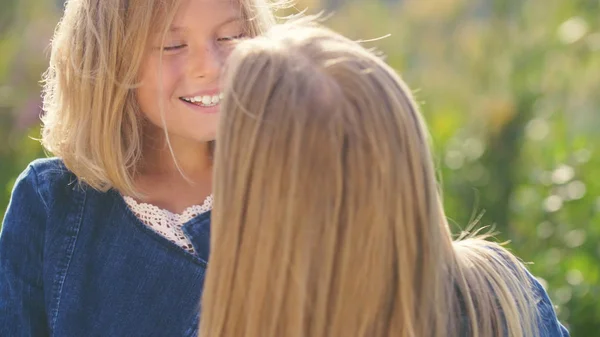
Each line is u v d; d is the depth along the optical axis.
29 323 1.77
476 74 4.98
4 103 4.58
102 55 1.71
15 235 1.79
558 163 3.87
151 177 1.85
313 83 1.12
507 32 4.87
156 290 1.72
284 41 1.20
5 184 4.35
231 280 1.15
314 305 1.12
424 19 5.55
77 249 1.75
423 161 1.14
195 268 1.72
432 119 4.80
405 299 1.12
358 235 1.11
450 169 4.25
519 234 3.79
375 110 1.12
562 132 4.23
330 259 1.11
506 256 1.33
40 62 4.86
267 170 1.11
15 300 1.77
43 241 1.78
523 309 1.24
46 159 1.87
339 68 1.14
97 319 1.71
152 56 1.72
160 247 1.73
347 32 5.67
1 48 4.81
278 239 1.12
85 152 1.75
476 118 4.65
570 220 3.56
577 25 4.55
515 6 4.84
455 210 4.11
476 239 1.40
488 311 1.20
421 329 1.13
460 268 1.21
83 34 1.75
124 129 1.79
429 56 5.48
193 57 1.71
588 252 3.38
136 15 1.69
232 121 1.15
